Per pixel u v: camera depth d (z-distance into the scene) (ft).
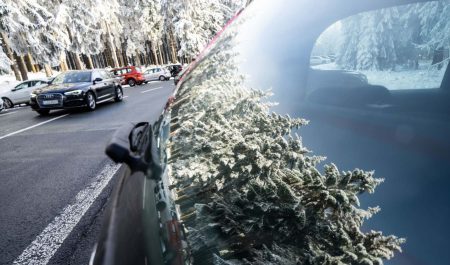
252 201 2.55
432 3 3.02
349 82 3.19
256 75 4.10
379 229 2.10
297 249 2.18
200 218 2.68
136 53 128.47
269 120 3.26
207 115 3.96
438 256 1.86
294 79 3.66
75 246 7.86
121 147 2.73
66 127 24.25
